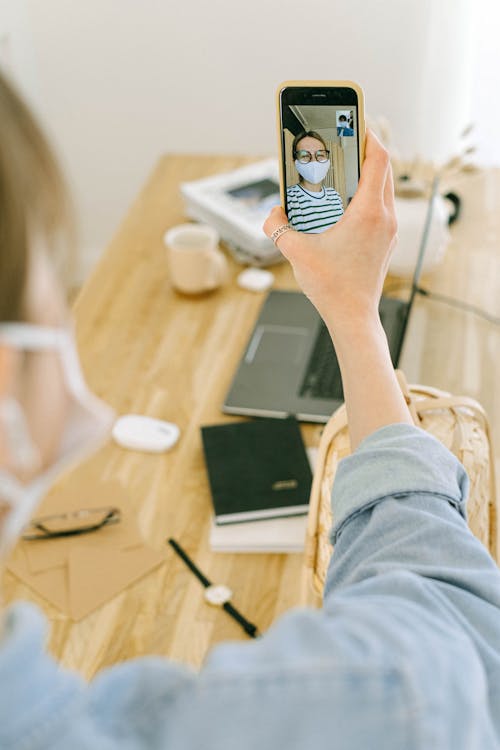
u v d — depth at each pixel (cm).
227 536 109
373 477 57
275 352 141
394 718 35
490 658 46
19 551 108
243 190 181
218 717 35
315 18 249
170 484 118
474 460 88
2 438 33
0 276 31
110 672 37
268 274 163
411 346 144
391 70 253
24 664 33
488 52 242
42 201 32
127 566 106
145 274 167
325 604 48
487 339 146
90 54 268
